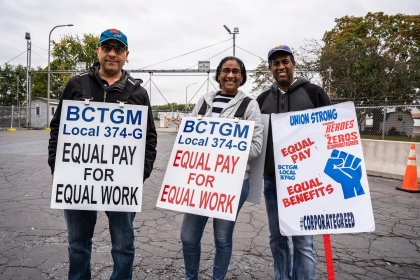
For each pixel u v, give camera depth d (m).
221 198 2.59
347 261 3.62
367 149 10.09
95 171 2.51
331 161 2.49
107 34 2.45
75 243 2.52
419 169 8.64
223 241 2.66
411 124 17.05
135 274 3.15
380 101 26.38
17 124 32.38
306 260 2.67
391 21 34.03
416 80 27.11
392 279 3.25
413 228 4.76
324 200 2.47
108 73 2.56
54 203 2.45
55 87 55.91
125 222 2.55
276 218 2.90
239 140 2.66
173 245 3.85
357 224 2.39
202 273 3.23
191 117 2.80
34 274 3.05
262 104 3.07
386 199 6.47
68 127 2.50
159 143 17.94
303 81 2.85
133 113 2.56
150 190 6.58
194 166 2.70
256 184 2.80
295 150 2.56
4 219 4.55
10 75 59.25
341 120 2.51
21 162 9.53
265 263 3.48
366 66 26.25
